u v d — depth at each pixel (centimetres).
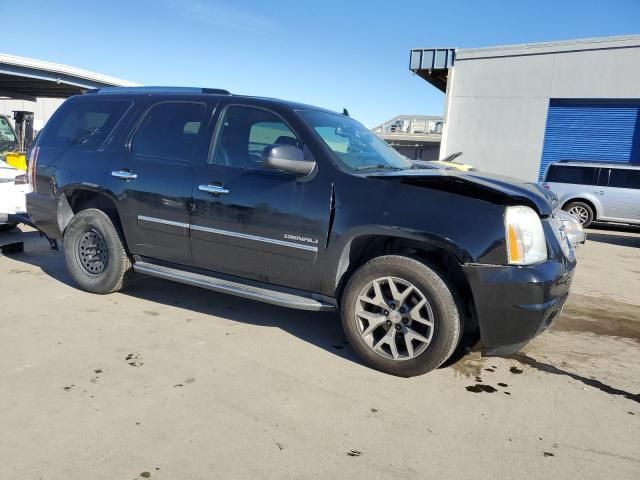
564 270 351
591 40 1767
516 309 325
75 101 521
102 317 439
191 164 428
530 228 334
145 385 325
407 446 276
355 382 345
